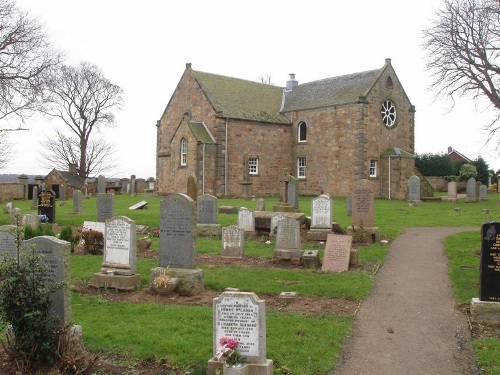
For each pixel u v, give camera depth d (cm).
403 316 1109
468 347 927
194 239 1284
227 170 4381
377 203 3797
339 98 4538
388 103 4541
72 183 5566
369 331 1016
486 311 1050
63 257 862
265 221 2191
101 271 1320
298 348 900
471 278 1384
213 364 770
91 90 6862
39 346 804
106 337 938
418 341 962
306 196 4675
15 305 783
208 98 4431
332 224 2134
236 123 4453
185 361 840
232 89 4791
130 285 1280
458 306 1168
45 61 3080
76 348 838
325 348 904
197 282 1260
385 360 876
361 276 1435
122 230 1309
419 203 3544
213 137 4375
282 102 5119
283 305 1184
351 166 4369
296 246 1622
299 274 1462
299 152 4800
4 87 2539
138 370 818
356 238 2005
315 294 1271
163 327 990
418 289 1329
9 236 1365
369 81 4475
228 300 777
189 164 4291
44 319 805
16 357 797
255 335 766
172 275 1259
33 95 2686
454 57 2838
